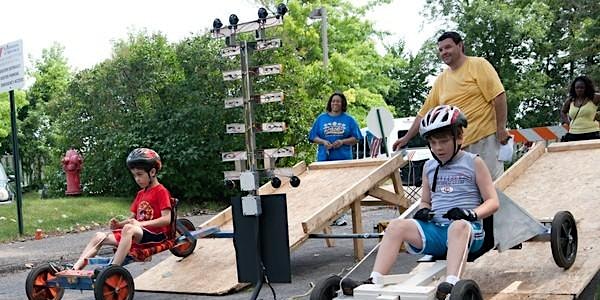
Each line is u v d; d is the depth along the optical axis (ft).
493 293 17.39
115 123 59.62
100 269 20.22
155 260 32.01
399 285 14.24
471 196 16.75
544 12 107.34
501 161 22.29
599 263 18.45
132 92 59.11
